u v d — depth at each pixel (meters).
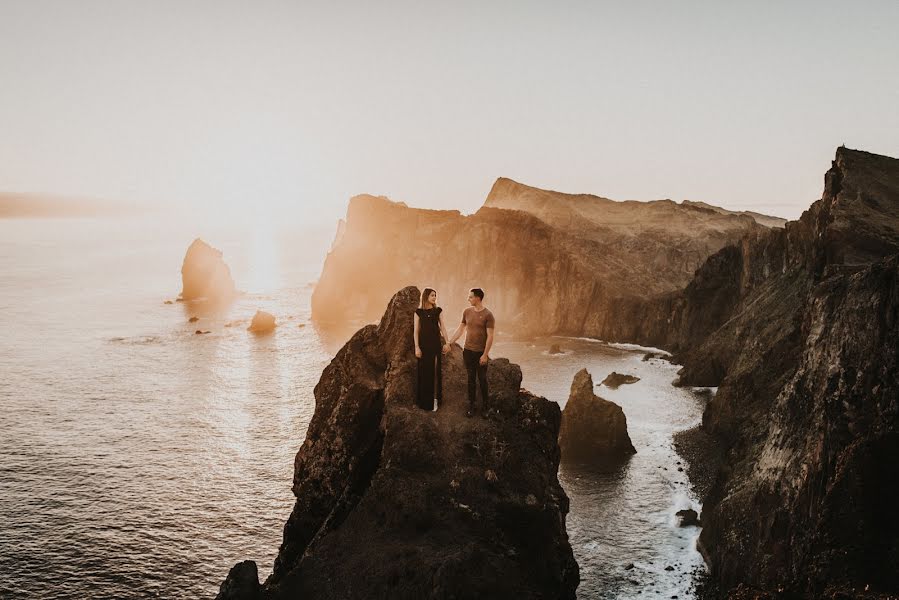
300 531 21.44
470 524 16.28
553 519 17.17
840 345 33.78
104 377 97.19
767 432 43.56
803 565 29.72
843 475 29.02
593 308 136.38
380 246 159.38
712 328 107.50
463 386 20.36
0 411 80.62
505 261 147.88
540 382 94.69
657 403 81.50
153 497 56.84
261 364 105.88
